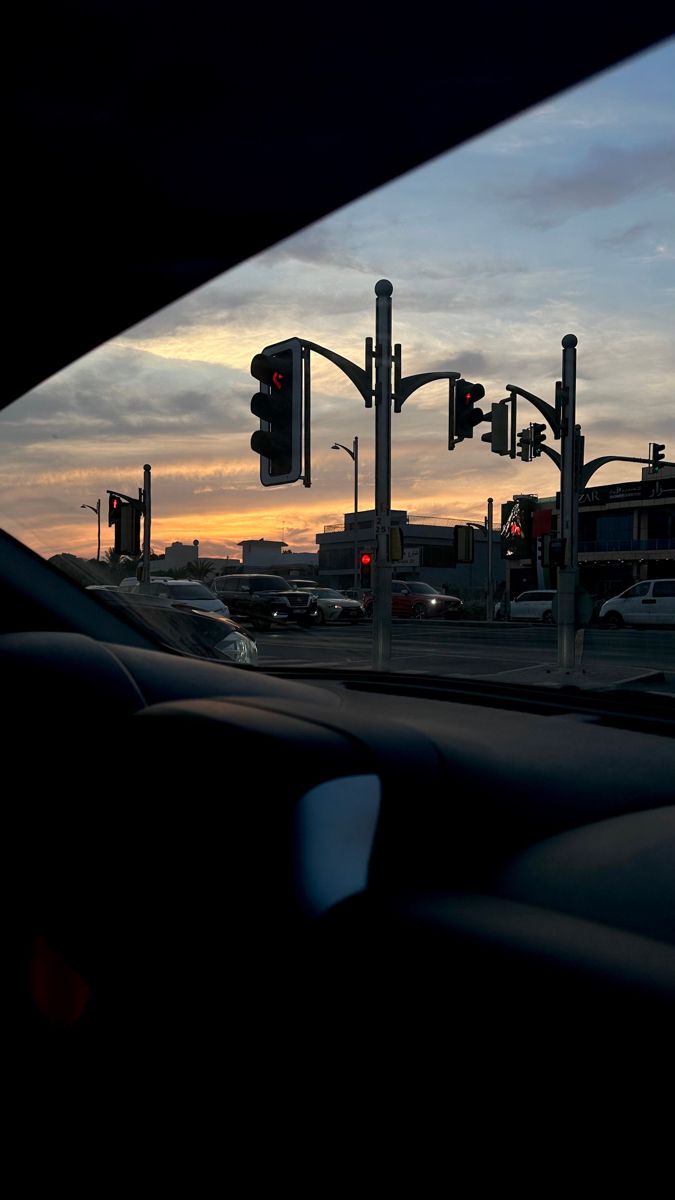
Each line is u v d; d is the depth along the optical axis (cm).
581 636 1362
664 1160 49
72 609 125
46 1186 81
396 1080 59
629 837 83
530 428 1359
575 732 118
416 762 87
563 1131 52
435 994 61
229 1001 70
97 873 82
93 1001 79
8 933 89
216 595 589
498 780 91
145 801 81
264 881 71
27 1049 86
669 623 3167
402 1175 58
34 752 91
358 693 148
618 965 61
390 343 1228
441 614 3612
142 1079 74
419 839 79
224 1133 68
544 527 1378
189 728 87
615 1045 54
